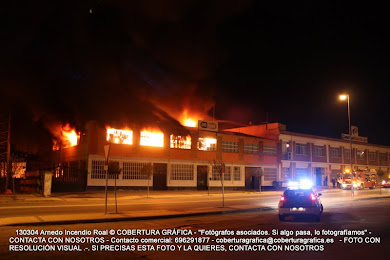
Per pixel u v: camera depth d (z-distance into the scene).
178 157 38.66
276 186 47.47
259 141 47.31
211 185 41.22
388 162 73.69
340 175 53.91
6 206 19.34
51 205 20.33
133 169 35.34
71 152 38.09
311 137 55.31
